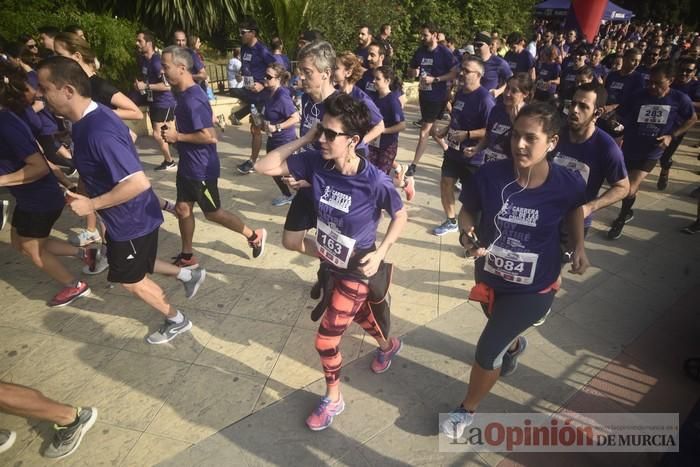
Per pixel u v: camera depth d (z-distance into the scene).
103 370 3.03
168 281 3.98
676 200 5.91
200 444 2.54
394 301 3.78
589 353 3.25
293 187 2.39
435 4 12.05
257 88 6.89
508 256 2.24
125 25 8.40
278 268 4.19
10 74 2.84
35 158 2.98
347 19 10.32
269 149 5.08
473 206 2.38
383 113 4.58
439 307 3.72
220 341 3.29
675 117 4.54
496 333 2.24
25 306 3.63
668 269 4.32
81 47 3.61
